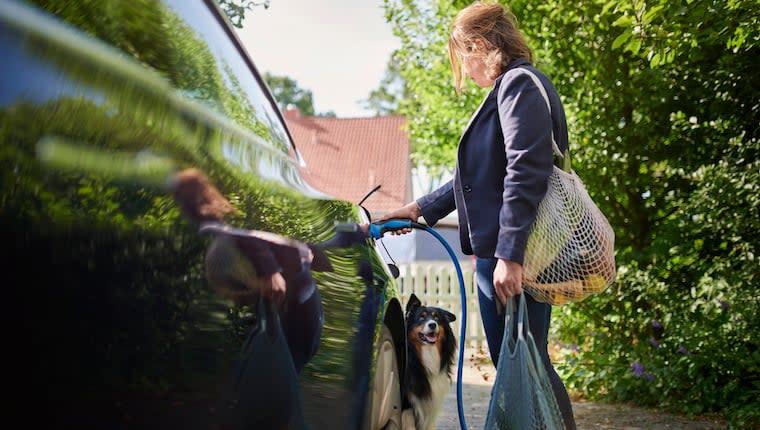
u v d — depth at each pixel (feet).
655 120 22.20
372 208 104.17
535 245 8.13
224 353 4.29
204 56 5.33
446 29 27.81
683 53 18.98
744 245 19.56
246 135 5.60
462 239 9.17
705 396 18.29
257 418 4.68
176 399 3.75
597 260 8.25
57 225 3.07
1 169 2.82
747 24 16.40
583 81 22.15
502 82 8.54
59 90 3.24
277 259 5.28
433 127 31.32
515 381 7.63
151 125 4.00
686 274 21.22
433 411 14.14
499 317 9.04
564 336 23.31
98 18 3.88
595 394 20.77
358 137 116.16
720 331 18.70
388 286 8.52
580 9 21.22
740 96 20.30
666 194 22.74
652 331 21.66
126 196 3.59
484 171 8.77
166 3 4.96
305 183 7.09
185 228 4.09
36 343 2.85
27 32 3.14
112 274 3.37
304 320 5.63
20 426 2.76
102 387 3.20
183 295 3.94
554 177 8.28
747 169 19.20
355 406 6.70
